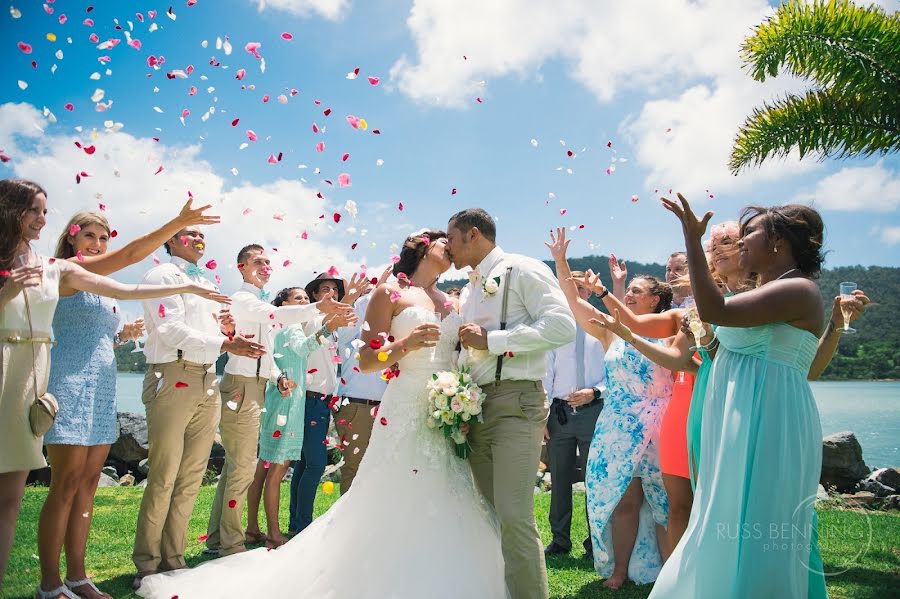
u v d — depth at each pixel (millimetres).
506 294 3500
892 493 8320
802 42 7238
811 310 2604
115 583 3914
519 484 3219
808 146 7715
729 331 2756
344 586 3240
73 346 3508
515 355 3357
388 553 3268
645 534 4152
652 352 3424
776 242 2785
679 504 3631
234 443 4633
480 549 3395
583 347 5230
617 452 4098
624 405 4164
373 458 3500
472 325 3350
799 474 2492
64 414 3387
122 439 10141
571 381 5172
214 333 4336
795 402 2549
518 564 3141
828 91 7594
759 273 2879
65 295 3404
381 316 3621
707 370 3068
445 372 3439
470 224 3592
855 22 7016
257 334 4715
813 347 2680
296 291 5566
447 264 3881
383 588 3166
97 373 3561
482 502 3537
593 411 5066
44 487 7824
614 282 4562
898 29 6898
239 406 4621
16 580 3713
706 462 2742
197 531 5453
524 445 3266
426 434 3508
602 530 4070
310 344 4957
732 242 3461
